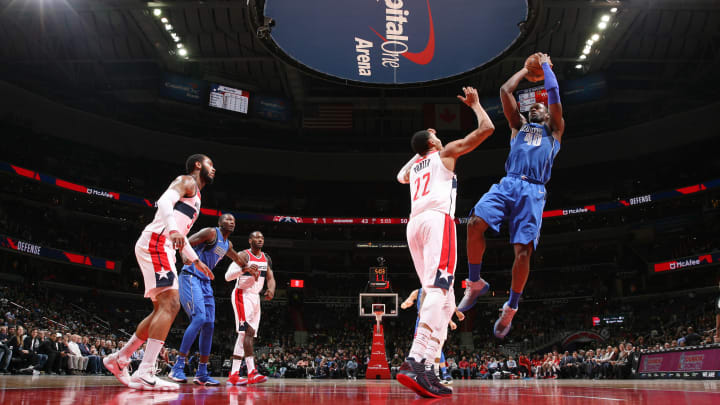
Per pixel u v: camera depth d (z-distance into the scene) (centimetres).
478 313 3947
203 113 3784
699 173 3728
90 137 3606
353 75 1764
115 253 3575
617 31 2794
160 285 423
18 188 3322
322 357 2580
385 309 1723
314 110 3684
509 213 425
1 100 3219
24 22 2855
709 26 2806
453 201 386
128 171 3953
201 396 340
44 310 2595
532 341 3541
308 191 4422
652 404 264
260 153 3997
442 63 1741
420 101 3622
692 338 1605
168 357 1980
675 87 3491
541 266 4072
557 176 4103
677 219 3544
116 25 2912
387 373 1684
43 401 264
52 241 3262
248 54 3127
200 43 3017
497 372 2508
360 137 4141
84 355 1702
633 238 3753
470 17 1611
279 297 4012
